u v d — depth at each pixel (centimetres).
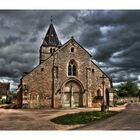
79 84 3994
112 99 4022
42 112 3075
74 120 2141
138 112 2867
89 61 4069
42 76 3875
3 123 2080
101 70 4094
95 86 4041
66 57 4006
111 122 1941
